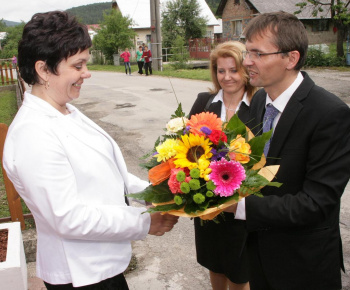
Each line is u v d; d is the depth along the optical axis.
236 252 2.46
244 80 2.81
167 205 1.64
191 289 3.06
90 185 1.73
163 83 16.94
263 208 1.69
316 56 19.81
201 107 3.06
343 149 1.65
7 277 2.56
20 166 1.59
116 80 19.38
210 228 2.52
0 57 52.44
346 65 19.53
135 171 5.77
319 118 1.66
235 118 1.75
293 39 1.69
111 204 1.81
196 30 37.88
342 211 4.17
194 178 1.55
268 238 1.84
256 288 2.02
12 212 3.70
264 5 30.44
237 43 2.82
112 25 34.62
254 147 1.67
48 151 1.60
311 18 30.45
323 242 1.78
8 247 2.74
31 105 1.69
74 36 1.65
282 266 1.83
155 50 23.73
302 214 1.65
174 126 1.74
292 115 1.73
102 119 9.53
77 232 1.64
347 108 1.67
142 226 1.81
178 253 3.55
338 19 19.47
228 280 2.83
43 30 1.62
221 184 1.50
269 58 1.72
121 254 1.87
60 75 1.68
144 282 3.17
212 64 2.95
